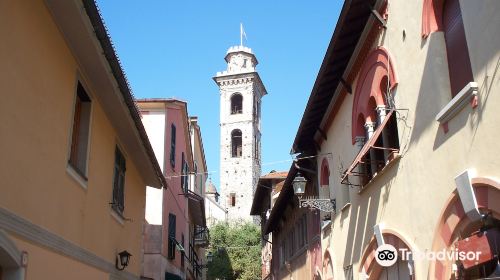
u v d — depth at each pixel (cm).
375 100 1080
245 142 8262
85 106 991
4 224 596
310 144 1714
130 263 1429
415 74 851
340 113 1377
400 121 920
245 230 5381
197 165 3438
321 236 1647
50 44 764
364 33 1078
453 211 722
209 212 7025
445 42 779
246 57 8769
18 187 645
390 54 961
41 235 725
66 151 845
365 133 1201
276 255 3158
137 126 1208
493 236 614
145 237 1948
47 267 754
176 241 2267
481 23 639
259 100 8981
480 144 644
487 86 626
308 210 1931
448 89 762
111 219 1189
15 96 636
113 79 971
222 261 5150
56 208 796
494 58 609
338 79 1295
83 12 757
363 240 1153
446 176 739
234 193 8106
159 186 1709
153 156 1424
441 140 755
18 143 645
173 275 2170
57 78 797
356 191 1227
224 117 8419
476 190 652
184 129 2555
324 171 1614
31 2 687
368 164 1170
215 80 8531
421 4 824
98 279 1073
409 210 879
